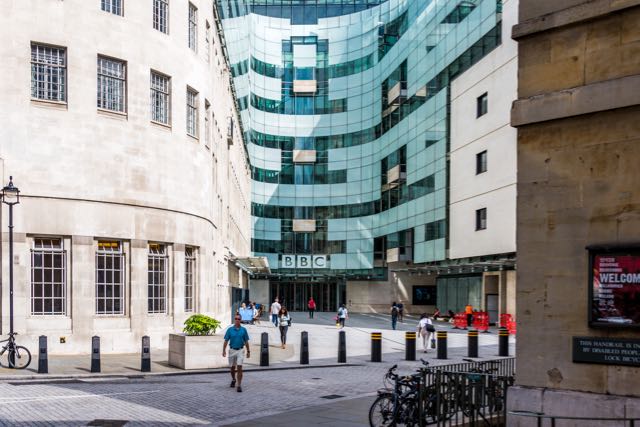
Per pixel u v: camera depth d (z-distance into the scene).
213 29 33.03
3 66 21.73
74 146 22.92
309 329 40.75
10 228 18.88
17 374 17.23
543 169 10.27
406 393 11.84
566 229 9.98
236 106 51.44
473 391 12.41
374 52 72.50
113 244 24.12
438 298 56.53
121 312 24.17
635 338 9.22
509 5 40.81
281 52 77.50
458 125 48.47
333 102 76.31
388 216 66.25
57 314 22.50
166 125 26.22
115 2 24.59
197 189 28.42
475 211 45.31
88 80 23.36
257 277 75.38
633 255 9.26
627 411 9.08
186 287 28.00
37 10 22.36
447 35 50.66
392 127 65.00
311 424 11.83
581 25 10.02
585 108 9.77
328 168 76.00
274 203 76.19
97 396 14.40
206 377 18.25
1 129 21.61
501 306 41.72
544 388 9.98
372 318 57.69
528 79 10.54
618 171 9.56
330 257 74.94
